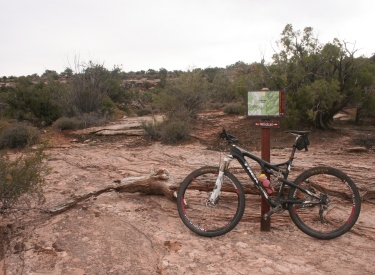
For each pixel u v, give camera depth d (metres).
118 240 4.02
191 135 12.62
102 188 5.70
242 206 4.10
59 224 4.52
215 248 3.80
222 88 24.78
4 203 4.66
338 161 8.26
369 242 3.95
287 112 11.95
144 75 75.62
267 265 3.43
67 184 6.77
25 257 3.61
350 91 12.10
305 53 12.88
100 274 3.29
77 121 15.70
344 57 12.25
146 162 8.92
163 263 3.46
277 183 4.73
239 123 14.45
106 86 21.16
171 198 5.21
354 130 12.56
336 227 4.23
